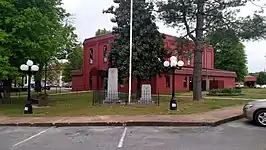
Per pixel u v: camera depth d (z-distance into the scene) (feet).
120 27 87.81
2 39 60.75
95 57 139.33
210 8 75.10
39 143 29.19
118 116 46.96
